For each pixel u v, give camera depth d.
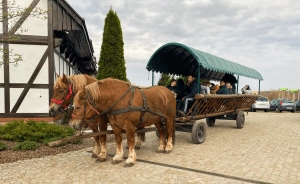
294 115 18.38
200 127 7.31
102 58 10.57
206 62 7.18
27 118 8.78
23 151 6.11
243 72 10.30
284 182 4.21
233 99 9.36
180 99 8.28
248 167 5.03
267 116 17.23
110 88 4.95
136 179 4.31
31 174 4.57
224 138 8.16
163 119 6.13
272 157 5.81
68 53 12.74
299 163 5.33
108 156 5.84
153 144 7.25
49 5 8.94
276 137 8.39
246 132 9.43
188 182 4.18
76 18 9.60
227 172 4.70
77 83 5.25
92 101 4.61
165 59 8.50
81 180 4.26
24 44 8.82
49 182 4.17
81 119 4.61
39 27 8.94
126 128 5.04
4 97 8.70
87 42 11.65
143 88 5.71
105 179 4.31
